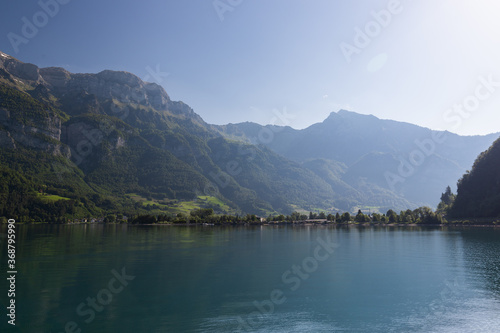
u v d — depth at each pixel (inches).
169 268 2588.6
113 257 3147.1
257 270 2518.5
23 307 1605.6
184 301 1715.1
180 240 5029.5
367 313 1552.7
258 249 3880.4
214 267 2637.8
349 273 2406.5
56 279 2177.7
